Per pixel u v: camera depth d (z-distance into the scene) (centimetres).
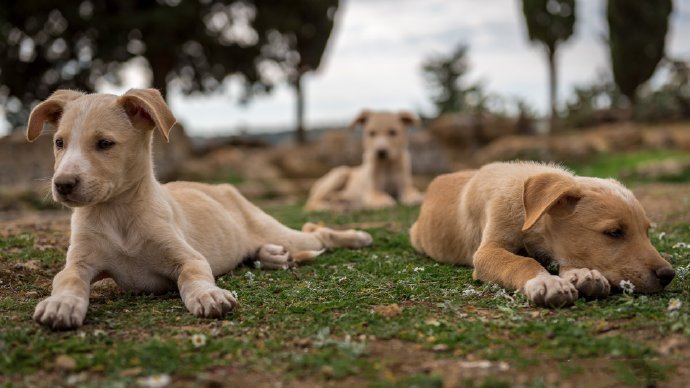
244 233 140
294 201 377
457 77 657
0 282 125
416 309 104
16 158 396
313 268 135
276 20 575
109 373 85
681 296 104
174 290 121
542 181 112
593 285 105
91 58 539
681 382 82
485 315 101
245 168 473
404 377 83
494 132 556
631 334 93
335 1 639
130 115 115
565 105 648
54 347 91
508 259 116
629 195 112
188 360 87
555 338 92
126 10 529
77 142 110
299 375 84
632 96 668
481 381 82
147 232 116
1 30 504
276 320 100
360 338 94
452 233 138
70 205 108
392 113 307
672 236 148
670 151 439
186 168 460
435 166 513
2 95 561
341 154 521
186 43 567
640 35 648
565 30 609
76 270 111
